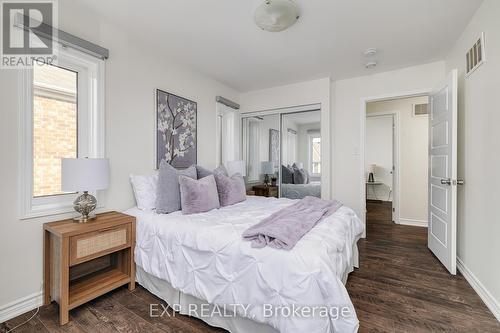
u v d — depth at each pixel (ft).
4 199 5.23
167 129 9.09
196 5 6.29
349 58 9.34
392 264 8.20
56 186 6.26
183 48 8.57
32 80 5.68
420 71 9.99
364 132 11.25
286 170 12.53
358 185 11.34
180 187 7.14
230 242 4.81
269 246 4.40
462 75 7.57
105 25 7.06
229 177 9.28
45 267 5.72
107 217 6.38
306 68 10.30
